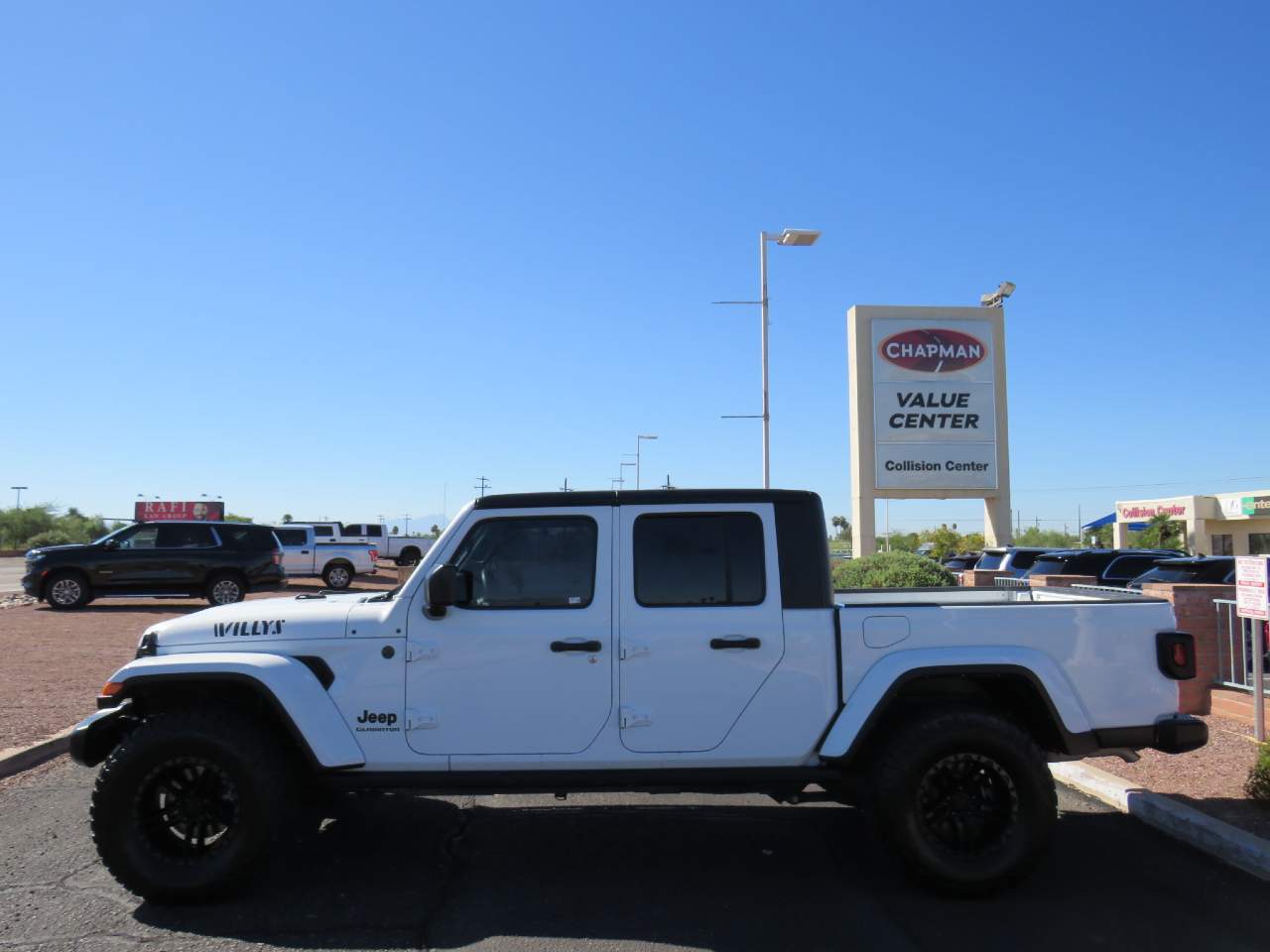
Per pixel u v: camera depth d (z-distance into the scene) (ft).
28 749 25.93
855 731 16.57
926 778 16.47
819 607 17.20
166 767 16.17
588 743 16.78
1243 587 25.99
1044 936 14.99
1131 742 17.25
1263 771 20.43
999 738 16.34
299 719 16.38
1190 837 19.38
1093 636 17.38
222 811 16.65
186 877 15.92
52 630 56.34
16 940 14.80
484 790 16.96
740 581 17.29
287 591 94.48
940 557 142.20
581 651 16.87
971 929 15.26
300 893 16.81
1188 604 31.37
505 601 17.21
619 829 20.57
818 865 18.38
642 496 17.65
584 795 23.16
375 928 15.29
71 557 69.92
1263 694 26.58
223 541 72.02
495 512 17.48
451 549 17.42
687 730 16.84
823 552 17.46
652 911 16.03
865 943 14.71
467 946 14.61
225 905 16.22
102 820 15.92
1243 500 149.89
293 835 20.12
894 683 16.74
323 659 16.98
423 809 21.98
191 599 82.23
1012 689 18.16
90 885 17.16
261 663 16.62
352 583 107.14
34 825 20.58
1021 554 75.31
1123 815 21.36
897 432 83.61
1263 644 30.91
